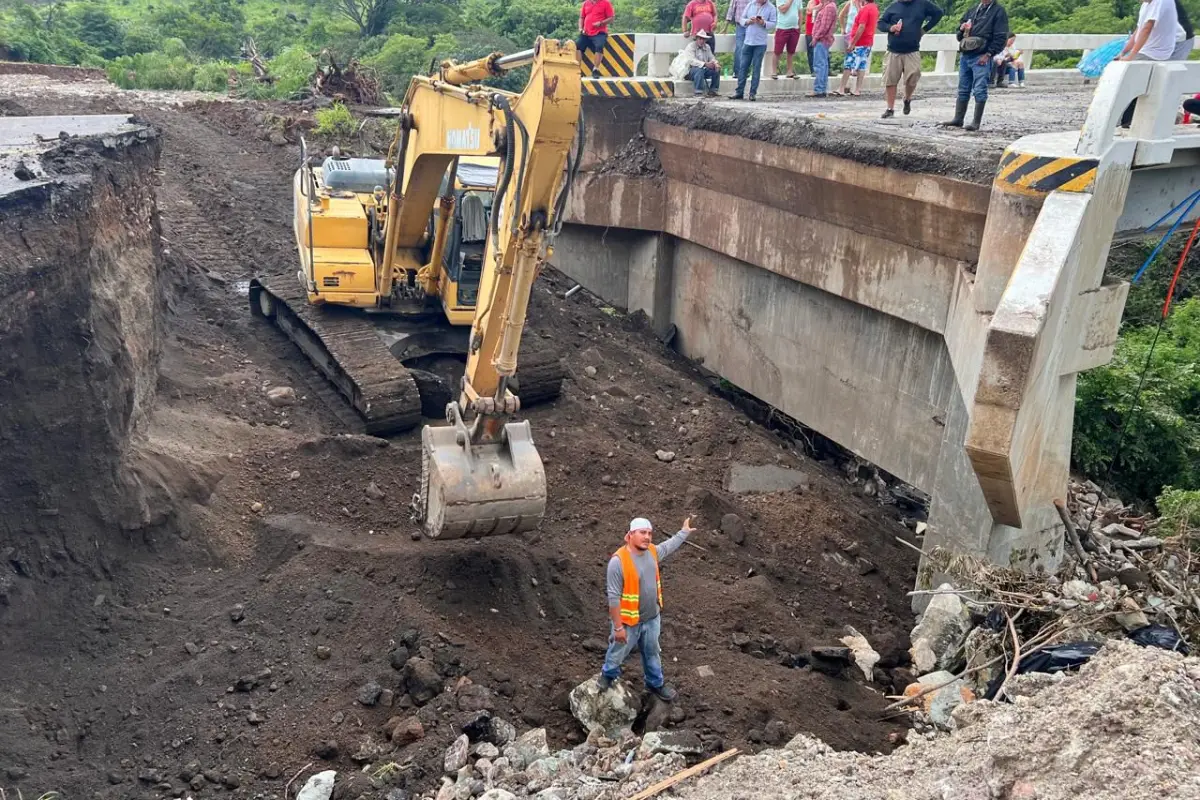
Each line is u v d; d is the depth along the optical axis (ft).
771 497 38.96
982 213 33.50
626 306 57.88
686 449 42.29
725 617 30.37
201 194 53.47
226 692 24.54
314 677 24.95
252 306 44.11
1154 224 33.91
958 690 27.14
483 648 26.43
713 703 25.52
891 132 38.60
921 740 23.09
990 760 19.07
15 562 25.61
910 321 38.58
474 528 26.16
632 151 54.13
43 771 21.99
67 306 26.27
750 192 46.50
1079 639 27.84
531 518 26.45
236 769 22.45
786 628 30.81
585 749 23.29
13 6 115.75
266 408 37.42
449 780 21.77
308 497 32.35
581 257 57.52
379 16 121.49
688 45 55.36
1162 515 42.22
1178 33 34.47
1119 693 19.12
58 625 25.58
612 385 45.73
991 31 37.70
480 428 26.21
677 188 52.60
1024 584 31.04
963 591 31.14
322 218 39.63
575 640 27.99
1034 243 26.22
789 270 44.96
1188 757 17.51
